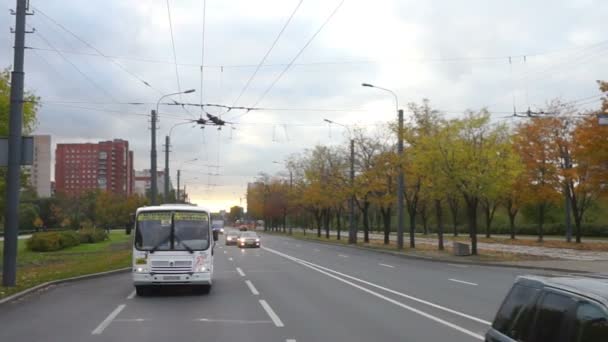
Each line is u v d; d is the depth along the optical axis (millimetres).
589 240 54281
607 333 4168
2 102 34938
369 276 23281
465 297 16312
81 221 91875
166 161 50250
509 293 5742
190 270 17281
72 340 10508
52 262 35719
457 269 27094
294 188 83062
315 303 15188
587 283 4918
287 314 13328
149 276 17141
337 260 34188
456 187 35594
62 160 114250
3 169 35594
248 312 13727
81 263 32656
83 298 16984
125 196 99062
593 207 63531
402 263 31500
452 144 35062
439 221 42031
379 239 68688
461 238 65438
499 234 77000
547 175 46938
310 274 24344
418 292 17562
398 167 41969
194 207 18312
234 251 46281
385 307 14359
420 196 44656
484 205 60344
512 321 5418
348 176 55594
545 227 68000
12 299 16266
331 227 132125
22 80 19109
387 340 10227
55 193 107438
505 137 37406
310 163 68188
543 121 46375
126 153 116500
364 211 56344
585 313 4457
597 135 35625
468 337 10461
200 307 14734
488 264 29750
